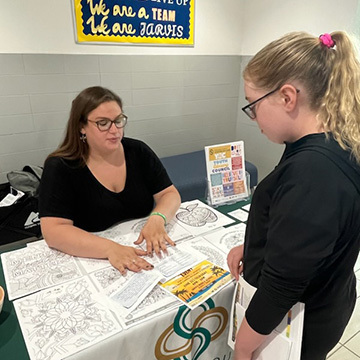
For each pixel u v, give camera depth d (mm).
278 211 635
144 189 1437
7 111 2334
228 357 1089
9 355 740
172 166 2816
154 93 2883
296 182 608
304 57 628
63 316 839
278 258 627
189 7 2771
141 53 2709
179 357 924
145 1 2559
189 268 1025
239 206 1471
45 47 2344
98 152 1298
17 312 853
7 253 1122
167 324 857
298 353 757
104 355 778
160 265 1041
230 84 3275
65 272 1015
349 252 710
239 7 3053
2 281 985
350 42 657
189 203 1486
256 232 774
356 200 613
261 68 664
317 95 642
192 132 3223
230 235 1223
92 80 2576
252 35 3084
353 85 636
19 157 2471
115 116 1226
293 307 755
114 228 1293
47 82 2412
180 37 2824
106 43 2529
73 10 2340
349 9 2336
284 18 2777
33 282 968
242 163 1501
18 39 2244
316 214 584
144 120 2922
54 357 729
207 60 3049
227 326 1012
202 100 3164
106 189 1318
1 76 2250
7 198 2178
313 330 790
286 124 678
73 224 1279
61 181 1231
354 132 629
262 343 809
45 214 1191
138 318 832
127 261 1030
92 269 1028
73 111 1248
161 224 1232
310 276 625
